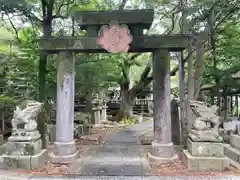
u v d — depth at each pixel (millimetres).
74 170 4750
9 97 8445
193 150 4652
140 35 5273
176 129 7375
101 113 13984
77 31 7996
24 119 4875
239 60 8117
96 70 9805
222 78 7867
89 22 5258
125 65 14133
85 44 5246
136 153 6168
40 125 6242
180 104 7336
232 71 7793
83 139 8578
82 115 10500
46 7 7121
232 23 7348
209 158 4574
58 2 7660
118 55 11055
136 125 13258
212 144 4625
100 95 13891
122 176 4359
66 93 5418
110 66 11188
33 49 7582
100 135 9648
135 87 14789
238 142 5340
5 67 8445
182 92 7273
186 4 6367
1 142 6688
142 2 8852
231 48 8125
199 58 6730
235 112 11844
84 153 6211
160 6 7461
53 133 7469
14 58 8328
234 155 5242
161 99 5355
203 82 8922
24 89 8977
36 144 4910
